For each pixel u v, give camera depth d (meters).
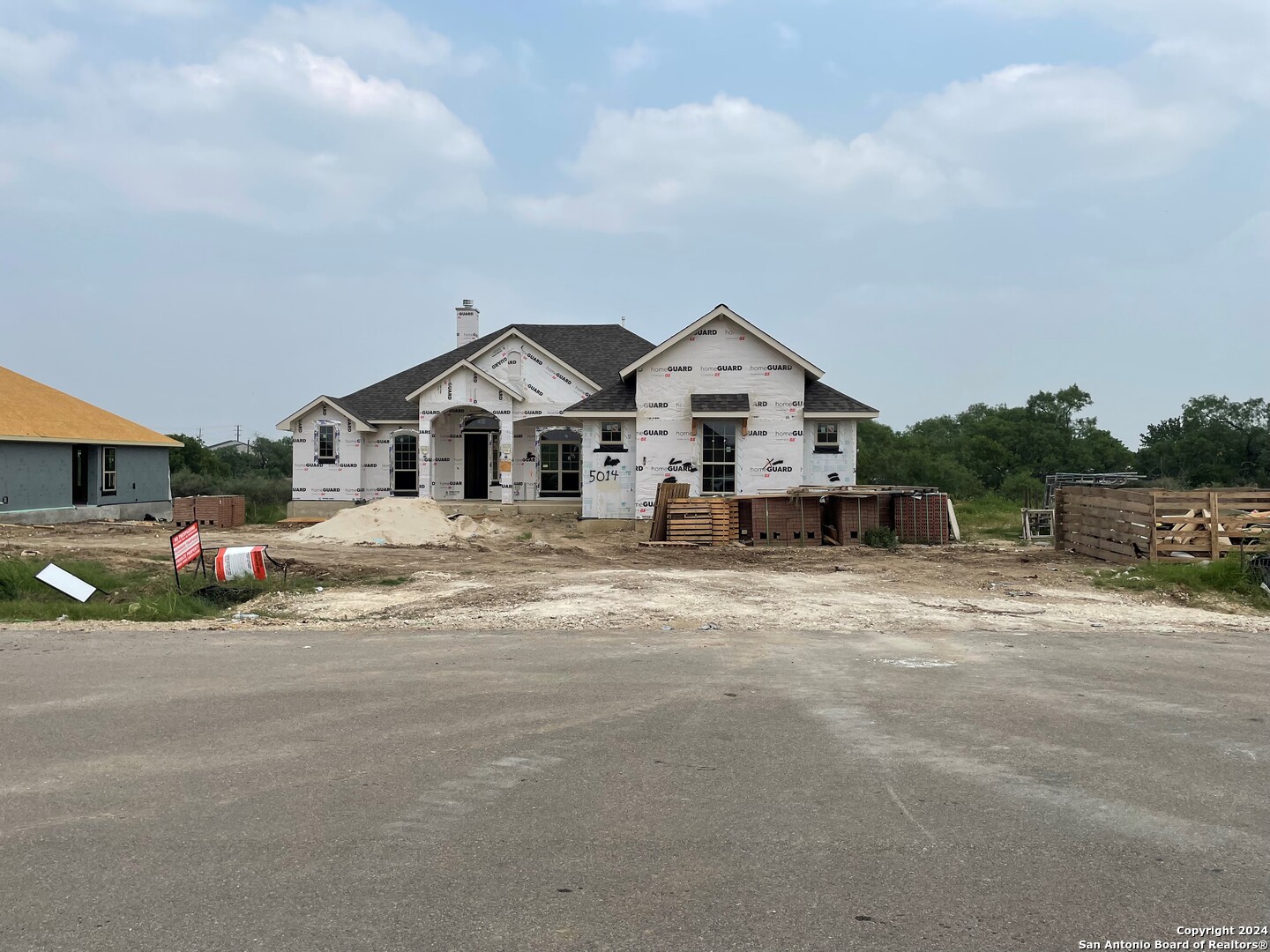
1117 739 6.11
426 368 34.66
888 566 17.55
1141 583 14.59
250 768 5.40
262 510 34.88
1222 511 16.34
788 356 26.16
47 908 3.64
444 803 4.82
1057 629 10.94
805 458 26.62
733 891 3.81
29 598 13.52
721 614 11.89
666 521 22.31
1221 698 7.30
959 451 60.59
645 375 26.55
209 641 9.86
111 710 6.73
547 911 3.63
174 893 3.77
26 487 27.20
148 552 19.14
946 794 5.01
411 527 23.14
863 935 3.46
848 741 6.00
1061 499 20.36
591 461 26.95
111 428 32.22
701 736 6.10
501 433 30.59
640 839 4.35
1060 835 4.46
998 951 3.36
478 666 8.41
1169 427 65.56
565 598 13.20
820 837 4.39
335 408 31.95
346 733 6.14
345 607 12.55
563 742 5.94
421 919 3.55
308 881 3.88
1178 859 4.20
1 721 6.44
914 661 8.80
